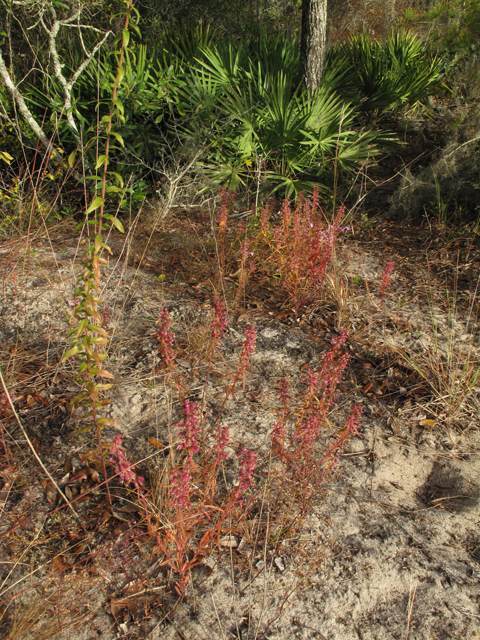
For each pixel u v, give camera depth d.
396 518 2.19
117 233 4.98
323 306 3.72
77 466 2.29
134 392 2.76
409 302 3.90
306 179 6.53
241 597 1.84
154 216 5.25
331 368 2.16
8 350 2.99
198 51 7.19
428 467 2.49
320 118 6.31
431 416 2.75
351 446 2.52
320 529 2.10
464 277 4.33
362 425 2.66
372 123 8.54
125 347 3.13
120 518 2.06
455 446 2.58
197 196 5.86
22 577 1.83
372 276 4.34
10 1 4.82
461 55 8.69
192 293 3.85
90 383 1.80
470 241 5.03
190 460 1.74
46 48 6.45
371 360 3.18
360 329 3.49
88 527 2.03
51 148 4.59
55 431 2.47
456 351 3.28
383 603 1.87
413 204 5.75
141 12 10.50
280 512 2.13
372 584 1.91
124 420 2.58
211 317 3.47
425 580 1.94
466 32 8.25
